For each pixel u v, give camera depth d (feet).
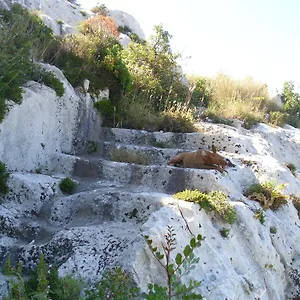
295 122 53.57
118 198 23.91
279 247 25.29
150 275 18.70
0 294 17.65
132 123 37.96
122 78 39.73
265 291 22.47
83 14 64.39
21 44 31.73
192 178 27.20
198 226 21.79
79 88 34.96
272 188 27.86
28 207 24.79
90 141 33.96
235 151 33.68
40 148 29.37
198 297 15.72
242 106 46.88
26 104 27.58
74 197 24.95
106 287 16.72
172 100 44.80
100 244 20.29
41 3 55.83
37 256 20.67
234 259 22.44
